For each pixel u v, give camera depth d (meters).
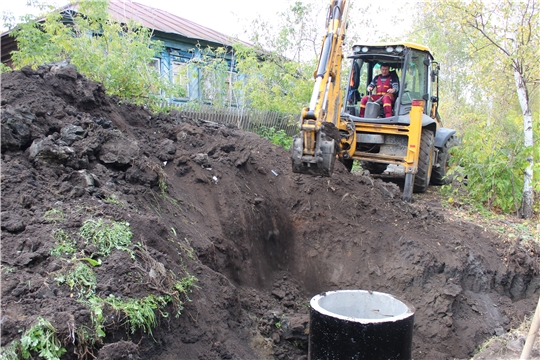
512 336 5.04
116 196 3.98
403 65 7.93
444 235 6.27
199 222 4.86
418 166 8.49
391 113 8.08
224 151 6.15
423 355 5.02
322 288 5.75
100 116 5.29
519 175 9.19
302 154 5.26
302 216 6.20
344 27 6.30
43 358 2.47
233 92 12.58
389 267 5.79
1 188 3.53
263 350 4.23
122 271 3.18
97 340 2.71
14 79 4.74
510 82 10.38
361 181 7.18
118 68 7.26
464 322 5.41
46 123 4.38
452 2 9.54
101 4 8.15
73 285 2.92
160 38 13.26
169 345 3.23
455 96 21.81
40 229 3.26
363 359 3.77
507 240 6.73
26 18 8.23
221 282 4.20
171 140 5.85
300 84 12.00
